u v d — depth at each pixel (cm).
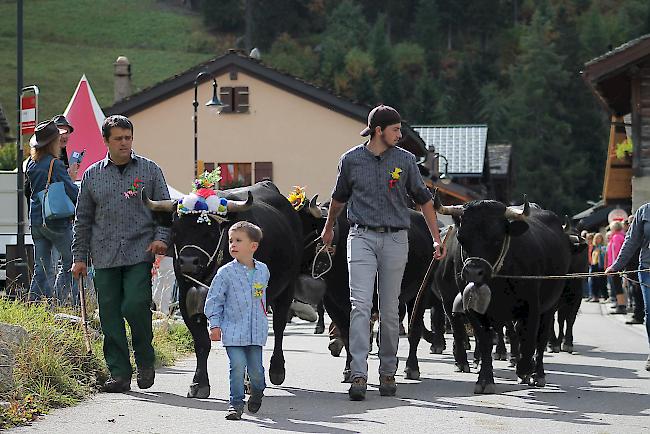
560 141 10831
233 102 4241
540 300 1227
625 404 1045
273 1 14275
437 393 1115
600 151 11075
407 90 12619
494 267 1126
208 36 14600
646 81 2761
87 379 1079
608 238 2894
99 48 14000
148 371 1071
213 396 1045
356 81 12850
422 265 1302
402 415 953
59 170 1366
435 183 4241
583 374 1334
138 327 1063
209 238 1003
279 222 1128
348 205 1101
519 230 1123
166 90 4231
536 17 13112
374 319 1384
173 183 4250
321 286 1193
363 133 1102
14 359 981
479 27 14225
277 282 1109
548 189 10475
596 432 878
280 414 949
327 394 1090
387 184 1083
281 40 13975
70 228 1382
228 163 4266
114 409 954
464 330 1334
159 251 1030
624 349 1722
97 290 1072
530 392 1134
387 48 13538
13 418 875
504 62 13712
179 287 1035
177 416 923
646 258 1389
